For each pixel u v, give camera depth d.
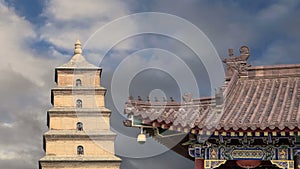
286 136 22.17
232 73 26.34
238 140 23.08
